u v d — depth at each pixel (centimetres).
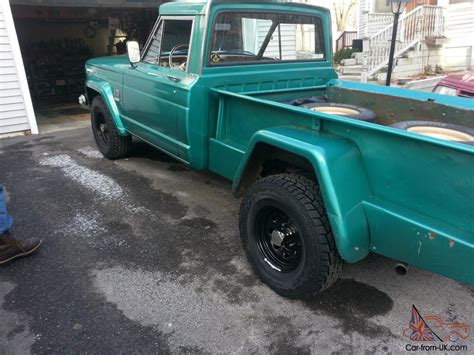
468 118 293
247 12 344
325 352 226
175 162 539
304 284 248
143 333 242
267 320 251
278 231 266
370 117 312
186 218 382
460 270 193
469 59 1163
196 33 322
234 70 347
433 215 201
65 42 1194
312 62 412
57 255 325
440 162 189
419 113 326
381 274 293
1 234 304
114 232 358
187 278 293
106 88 489
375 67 1057
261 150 276
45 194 440
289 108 254
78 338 239
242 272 299
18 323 252
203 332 242
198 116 331
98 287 285
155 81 370
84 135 691
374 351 227
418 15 1129
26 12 1012
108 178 484
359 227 226
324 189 220
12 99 676
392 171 212
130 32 1173
